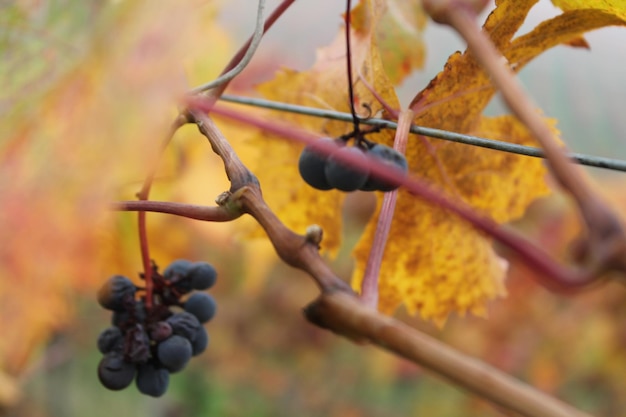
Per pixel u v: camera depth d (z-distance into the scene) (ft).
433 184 1.69
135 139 0.95
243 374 4.65
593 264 0.83
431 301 1.72
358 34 1.66
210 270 1.49
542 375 4.32
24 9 1.06
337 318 0.95
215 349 4.60
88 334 2.91
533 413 0.81
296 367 4.79
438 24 0.96
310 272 1.03
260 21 1.37
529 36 1.51
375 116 1.60
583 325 4.25
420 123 1.59
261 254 3.08
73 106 0.98
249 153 1.73
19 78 1.03
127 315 1.44
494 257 1.70
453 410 4.88
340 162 1.27
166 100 0.96
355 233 3.93
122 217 1.98
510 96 0.92
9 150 0.98
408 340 0.91
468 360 0.87
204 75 1.97
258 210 1.20
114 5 1.03
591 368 4.35
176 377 4.65
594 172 4.20
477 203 1.70
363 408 4.90
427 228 1.69
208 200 2.18
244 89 2.62
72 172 0.95
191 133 2.16
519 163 1.68
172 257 2.29
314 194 1.74
